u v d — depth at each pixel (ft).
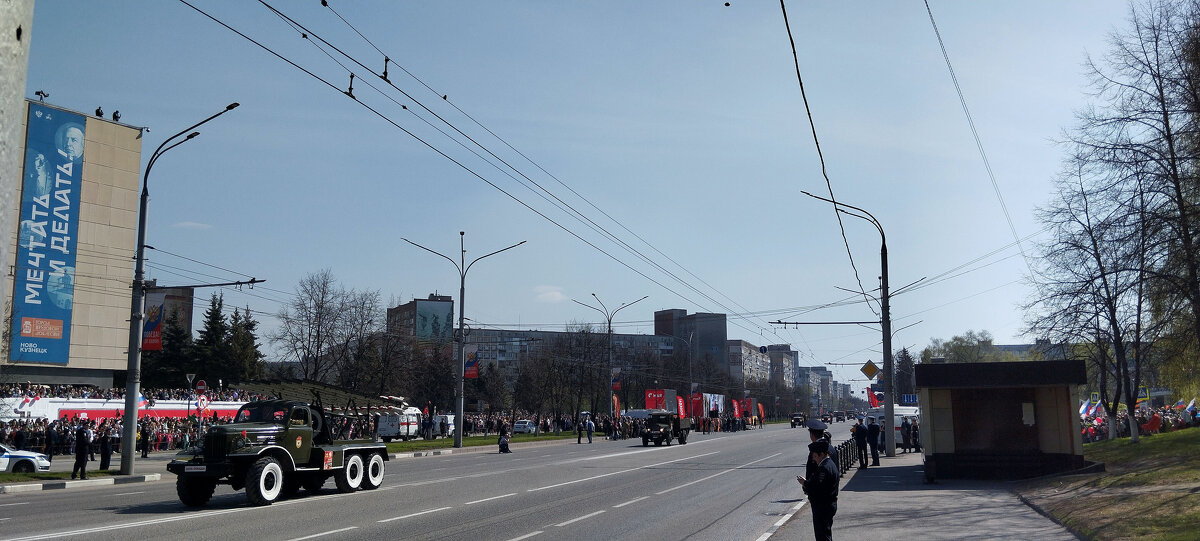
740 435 245.86
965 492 66.18
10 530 46.47
